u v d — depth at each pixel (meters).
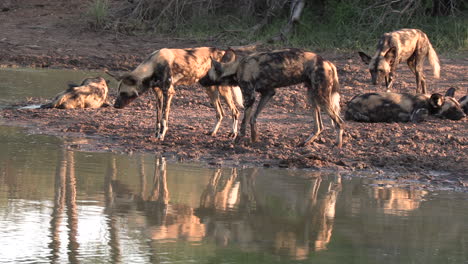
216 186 24.77
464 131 35.12
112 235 18.75
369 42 69.25
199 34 78.12
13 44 72.88
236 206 22.14
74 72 61.62
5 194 22.55
